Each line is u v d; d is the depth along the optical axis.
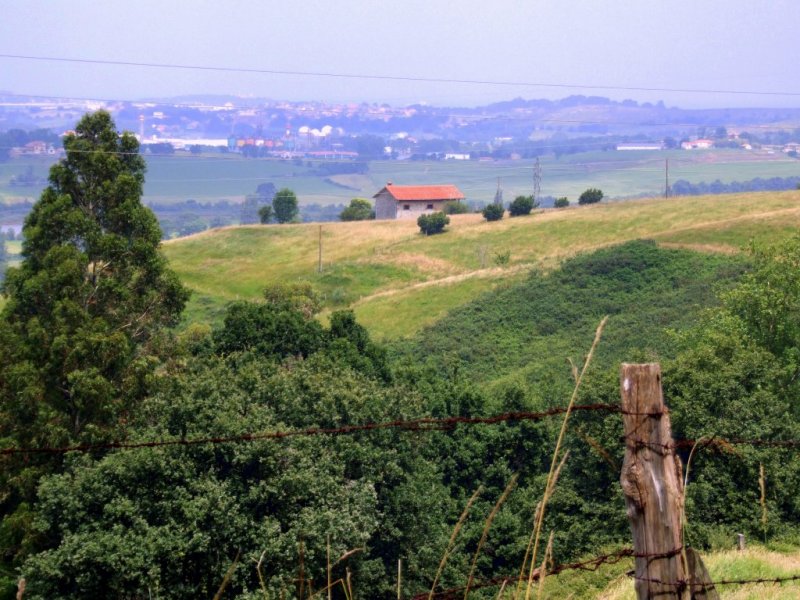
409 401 30.23
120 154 36.59
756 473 23.38
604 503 27.81
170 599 22.03
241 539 22.42
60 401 31.38
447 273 94.00
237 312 41.97
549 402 37.88
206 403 26.72
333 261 104.62
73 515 23.16
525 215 116.06
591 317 67.81
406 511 27.81
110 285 34.19
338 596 23.95
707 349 31.39
